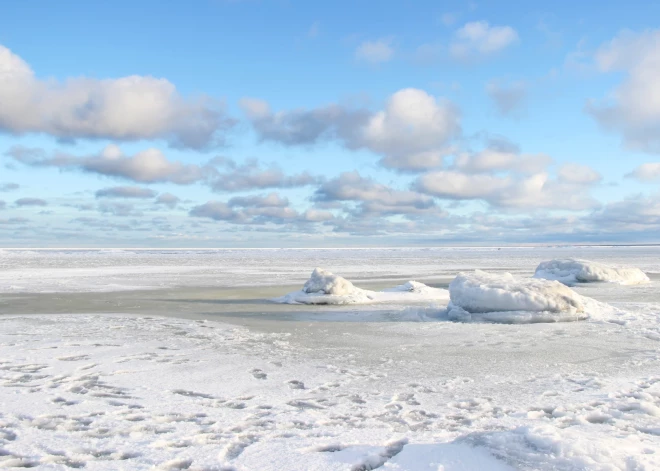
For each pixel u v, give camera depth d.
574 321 15.09
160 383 8.62
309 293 21.47
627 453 4.72
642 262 61.19
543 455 4.66
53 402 7.54
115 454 5.57
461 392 8.09
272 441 5.89
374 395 7.95
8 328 14.36
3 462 5.35
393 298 22.34
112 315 17.30
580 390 8.14
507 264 58.97
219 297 23.64
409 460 4.95
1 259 68.12
